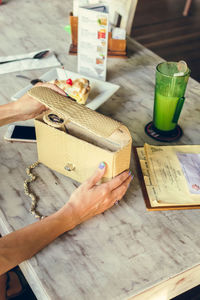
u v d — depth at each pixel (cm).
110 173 83
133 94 130
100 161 83
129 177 88
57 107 84
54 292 69
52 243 79
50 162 96
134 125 114
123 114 119
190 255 77
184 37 361
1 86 131
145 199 89
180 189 91
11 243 74
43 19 180
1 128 112
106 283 71
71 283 71
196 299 151
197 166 98
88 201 81
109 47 152
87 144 82
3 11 186
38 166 99
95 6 129
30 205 88
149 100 127
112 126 80
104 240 80
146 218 85
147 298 75
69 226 80
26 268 78
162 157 101
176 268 74
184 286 82
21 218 85
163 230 82
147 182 93
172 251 77
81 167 89
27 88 124
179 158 100
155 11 411
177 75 97
